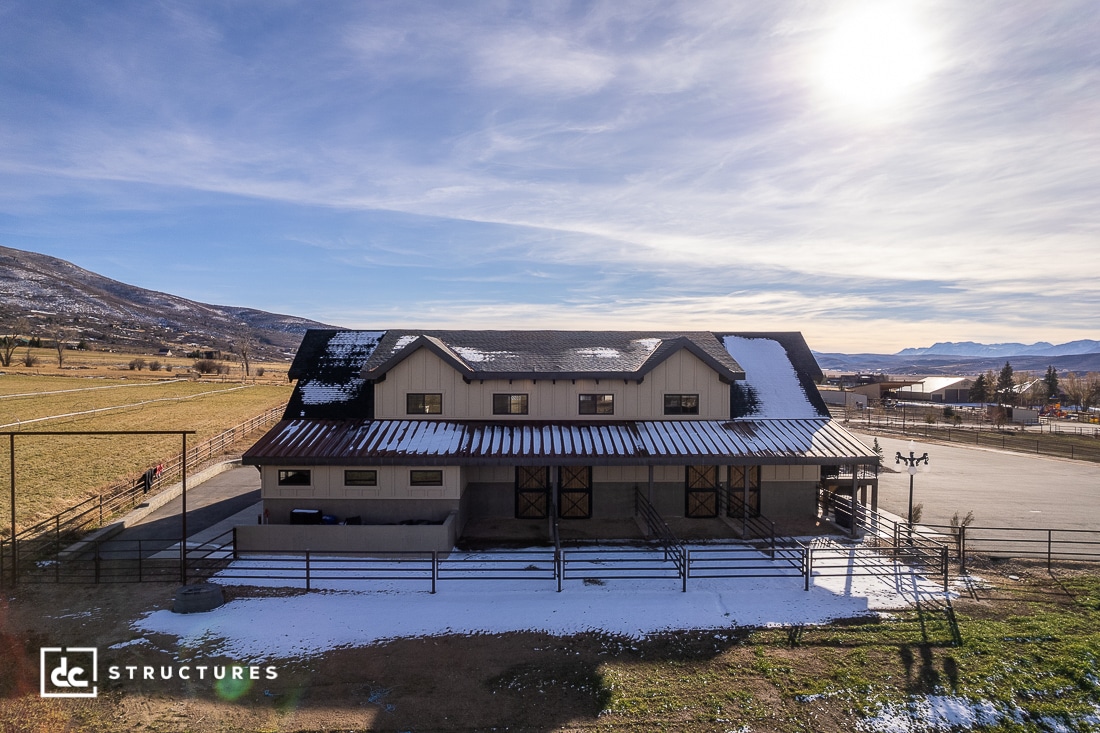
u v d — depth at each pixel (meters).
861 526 22.94
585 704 11.70
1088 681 12.41
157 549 20.48
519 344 27.98
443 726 11.03
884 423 70.25
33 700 11.63
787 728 11.05
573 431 24.09
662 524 20.47
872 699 11.88
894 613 15.80
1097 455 47.91
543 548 21.08
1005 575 18.83
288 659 13.26
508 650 13.73
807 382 28.31
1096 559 20.42
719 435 24.22
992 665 13.07
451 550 20.69
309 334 29.56
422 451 22.19
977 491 32.31
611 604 16.23
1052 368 137.75
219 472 33.69
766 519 24.61
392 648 13.79
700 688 12.25
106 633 14.35
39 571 18.31
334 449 22.14
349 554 20.19
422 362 24.80
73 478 27.75
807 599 16.69
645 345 28.22
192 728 10.92
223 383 80.31
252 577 17.52
